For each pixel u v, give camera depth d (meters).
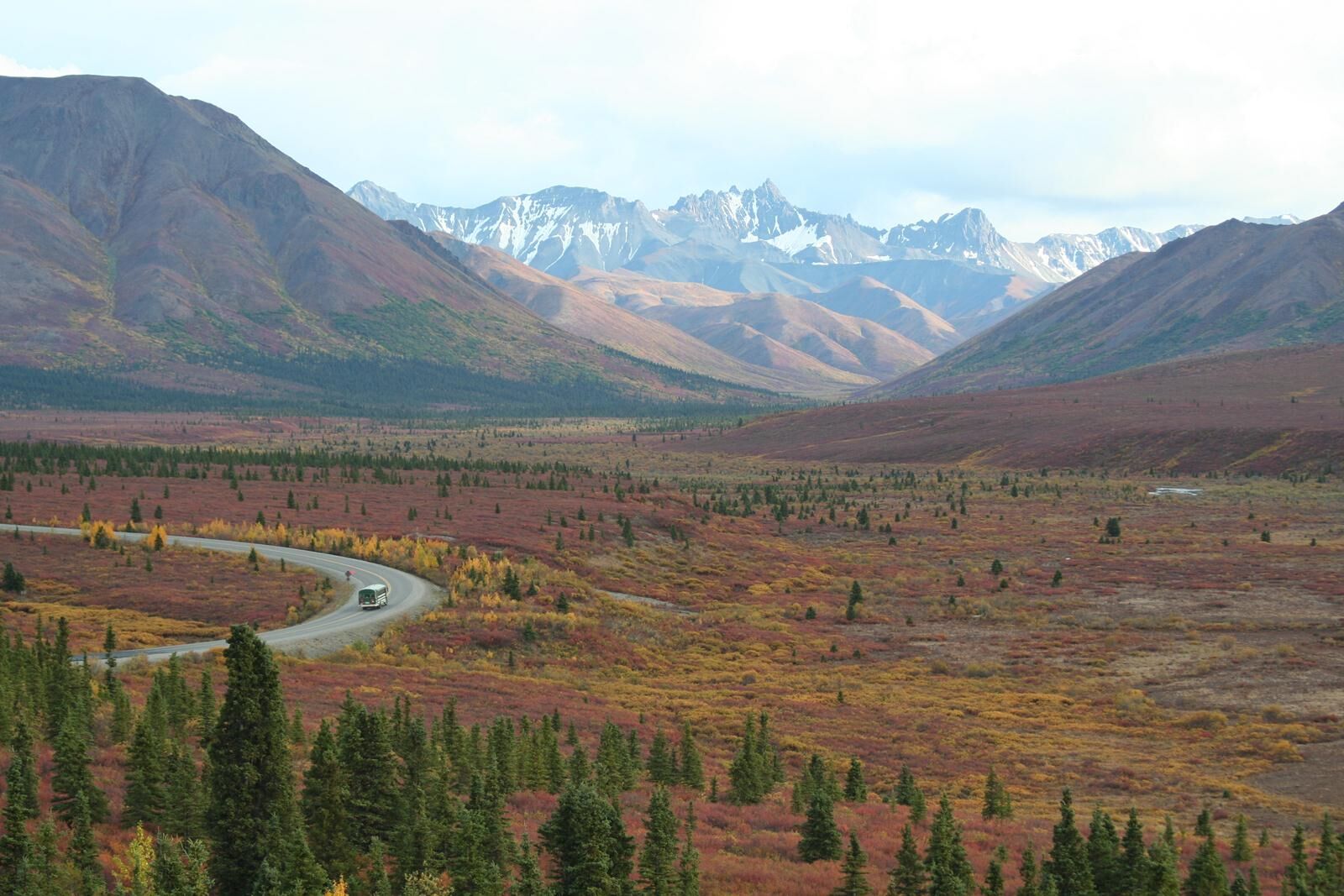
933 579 119.94
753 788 44.88
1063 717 62.34
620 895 27.94
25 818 28.47
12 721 39.81
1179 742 56.53
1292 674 70.06
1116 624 91.62
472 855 27.69
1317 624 86.62
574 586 101.50
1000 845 36.06
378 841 27.41
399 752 38.69
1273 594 101.69
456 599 87.88
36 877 24.77
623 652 80.25
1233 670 72.38
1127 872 31.55
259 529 115.75
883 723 60.72
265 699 26.66
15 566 88.88
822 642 87.81
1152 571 118.31
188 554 99.62
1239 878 30.83
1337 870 32.81
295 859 25.12
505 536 122.88
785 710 63.47
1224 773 50.62
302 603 83.69
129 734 42.06
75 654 64.06
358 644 73.06
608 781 42.19
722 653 84.25
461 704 57.91
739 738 56.28
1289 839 40.34
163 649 67.62
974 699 67.38
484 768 40.78
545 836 28.45
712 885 32.03
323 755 28.70
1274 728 57.47
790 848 37.12
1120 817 43.06
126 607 80.56
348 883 27.19
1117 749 55.12
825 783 45.34
